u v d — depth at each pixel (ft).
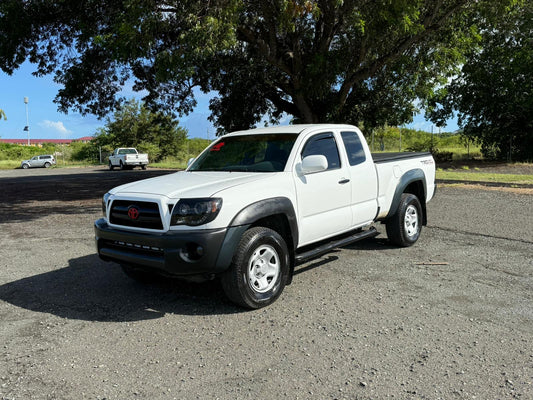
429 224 27.71
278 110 74.13
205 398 9.30
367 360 10.79
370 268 18.61
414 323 12.93
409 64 54.24
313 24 53.42
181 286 16.93
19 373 10.53
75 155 174.19
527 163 84.43
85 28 49.16
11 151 191.52
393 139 149.38
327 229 17.17
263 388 9.64
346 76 55.88
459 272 17.81
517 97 88.84
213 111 74.18
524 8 81.51
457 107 98.89
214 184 14.58
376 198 19.89
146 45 36.83
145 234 13.88
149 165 127.03
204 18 34.24
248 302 14.01
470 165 82.99
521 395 9.14
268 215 14.42
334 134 18.35
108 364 10.91
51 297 15.99
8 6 44.37
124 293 16.26
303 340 11.99
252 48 57.00
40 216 35.60
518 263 18.92
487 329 12.43
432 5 46.47
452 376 9.96
